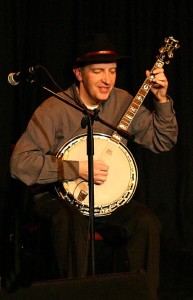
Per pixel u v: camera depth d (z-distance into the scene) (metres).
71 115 2.81
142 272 2.14
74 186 2.73
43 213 2.70
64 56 3.72
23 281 2.07
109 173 2.78
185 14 3.82
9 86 3.62
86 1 3.73
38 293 2.03
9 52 3.61
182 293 3.21
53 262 2.67
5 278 3.11
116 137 2.82
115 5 3.77
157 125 2.89
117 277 2.11
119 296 2.10
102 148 2.80
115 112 2.89
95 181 2.71
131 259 2.65
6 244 3.29
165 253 3.89
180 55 3.82
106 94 2.78
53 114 2.79
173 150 3.90
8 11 3.59
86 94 2.83
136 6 3.77
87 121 2.31
